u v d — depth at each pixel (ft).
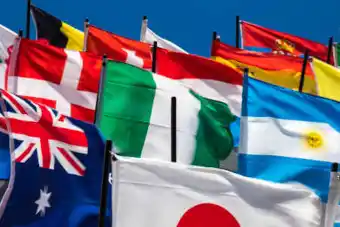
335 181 33.45
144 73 45.34
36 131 32.48
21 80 47.88
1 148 37.42
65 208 32.32
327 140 45.93
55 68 48.88
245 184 31.86
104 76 43.09
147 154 44.06
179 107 45.57
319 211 32.81
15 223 30.63
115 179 29.58
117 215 29.32
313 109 46.26
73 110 48.57
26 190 31.35
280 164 44.93
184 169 30.86
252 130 45.21
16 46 48.24
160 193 30.27
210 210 31.07
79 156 33.58
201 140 46.16
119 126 43.62
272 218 32.07
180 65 53.72
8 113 31.96
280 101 45.96
